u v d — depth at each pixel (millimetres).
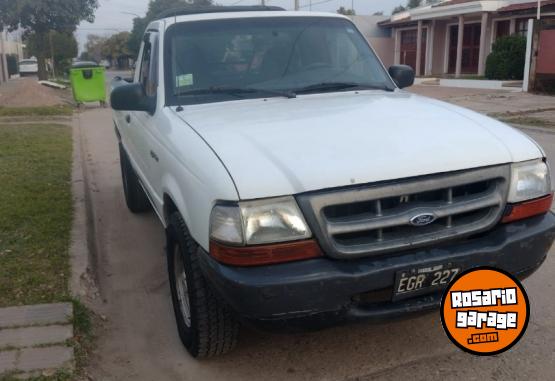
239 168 2631
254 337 3531
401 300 2740
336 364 3248
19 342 3324
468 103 17109
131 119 4961
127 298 4234
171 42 3990
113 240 5484
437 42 30219
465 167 2752
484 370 3137
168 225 3377
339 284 2572
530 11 23812
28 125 13164
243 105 3643
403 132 2963
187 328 3330
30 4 34188
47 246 4809
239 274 2553
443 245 2777
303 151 2734
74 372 3105
